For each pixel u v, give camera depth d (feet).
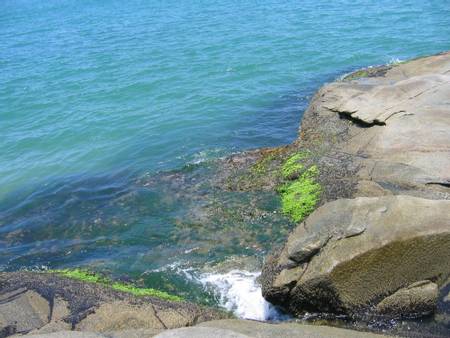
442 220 33.40
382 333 31.99
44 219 52.90
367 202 36.11
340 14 129.90
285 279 34.30
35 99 89.76
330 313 34.01
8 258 46.47
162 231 47.50
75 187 58.80
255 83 86.63
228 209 48.93
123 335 29.68
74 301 34.94
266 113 73.61
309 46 104.83
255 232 45.06
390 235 32.65
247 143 64.39
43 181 61.62
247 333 29.27
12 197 58.95
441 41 100.89
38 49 127.24
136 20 151.74
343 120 57.36
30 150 70.85
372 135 51.88
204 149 63.87
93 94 89.10
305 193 47.50
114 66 104.32
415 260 32.76
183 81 90.79
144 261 43.34
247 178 53.42
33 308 34.45
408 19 118.73
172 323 32.40
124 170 61.36
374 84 64.80
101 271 42.29
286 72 90.79
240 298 37.50
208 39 117.70
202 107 78.13
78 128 75.46
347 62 93.71
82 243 47.73
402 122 51.57
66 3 208.54
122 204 53.26
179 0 182.09
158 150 65.36
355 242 33.09
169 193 53.88
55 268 43.86
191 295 38.52
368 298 33.12
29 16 183.42
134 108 80.79
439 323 32.22
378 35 108.47
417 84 57.88
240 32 121.60
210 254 43.21
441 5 128.47
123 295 35.99
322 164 50.57
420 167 45.01
